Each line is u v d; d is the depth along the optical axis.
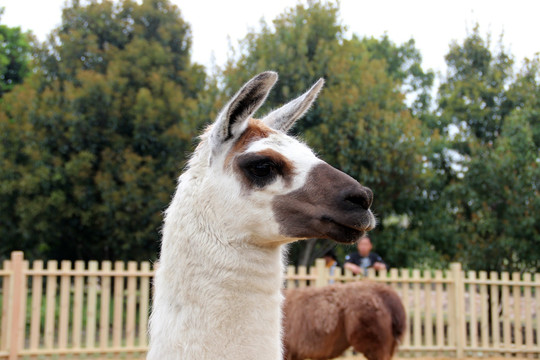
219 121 2.68
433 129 21.06
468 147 17.03
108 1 18.28
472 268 14.24
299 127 14.80
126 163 15.48
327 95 14.48
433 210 15.94
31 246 16.80
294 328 7.09
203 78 18.61
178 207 2.72
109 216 15.32
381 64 16.48
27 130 15.57
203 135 2.92
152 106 16.05
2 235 16.25
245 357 2.47
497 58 20.12
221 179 2.66
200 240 2.58
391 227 16.23
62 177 15.42
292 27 15.77
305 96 3.09
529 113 16.16
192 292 2.51
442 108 21.28
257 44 15.77
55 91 16.36
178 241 2.63
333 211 2.53
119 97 16.25
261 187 2.61
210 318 2.47
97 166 16.08
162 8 18.75
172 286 2.57
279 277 2.69
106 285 9.66
